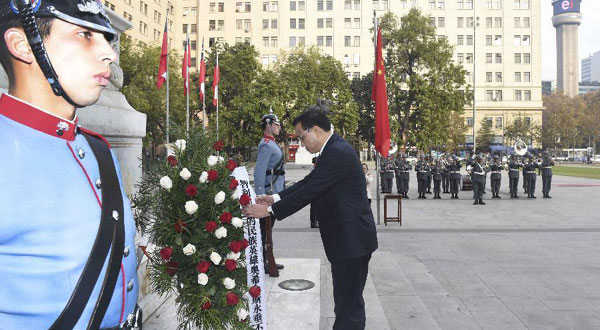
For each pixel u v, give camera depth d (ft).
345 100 102.89
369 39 195.62
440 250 23.02
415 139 103.04
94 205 3.12
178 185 6.47
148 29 168.14
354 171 9.09
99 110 8.83
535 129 188.55
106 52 3.13
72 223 2.91
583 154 238.07
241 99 100.89
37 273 2.75
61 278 2.81
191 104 107.76
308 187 8.60
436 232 28.50
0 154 2.75
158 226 6.49
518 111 197.88
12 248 2.73
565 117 198.59
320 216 9.41
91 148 3.42
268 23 197.88
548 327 12.50
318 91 108.27
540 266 19.57
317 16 196.54
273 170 16.15
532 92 196.75
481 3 196.44
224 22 198.08
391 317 12.77
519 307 14.21
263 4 197.47
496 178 51.98
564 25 532.73
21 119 2.91
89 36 3.05
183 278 6.61
